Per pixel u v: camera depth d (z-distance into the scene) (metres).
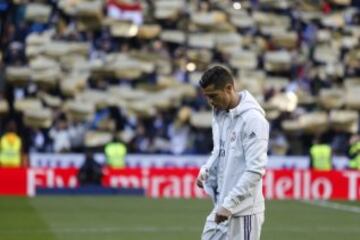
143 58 98.38
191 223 55.84
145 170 75.19
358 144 82.56
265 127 23.19
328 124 95.38
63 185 74.81
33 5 101.38
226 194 23.66
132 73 97.44
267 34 103.88
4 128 90.38
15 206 64.88
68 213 60.66
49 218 57.44
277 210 65.31
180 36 102.06
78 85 95.50
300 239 49.31
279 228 54.06
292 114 94.75
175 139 90.00
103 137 87.31
